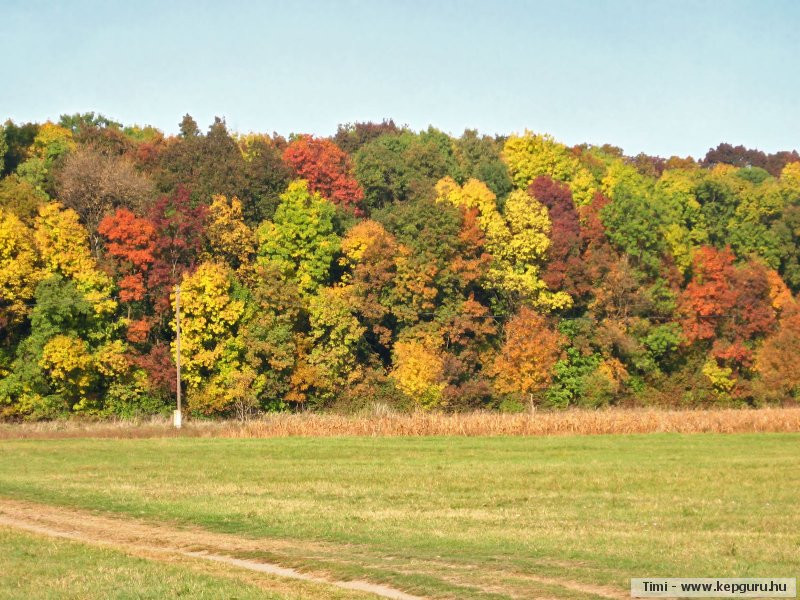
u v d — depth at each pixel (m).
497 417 55.97
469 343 81.25
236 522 25.02
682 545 21.27
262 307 75.81
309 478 33.84
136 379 71.69
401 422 54.91
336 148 100.25
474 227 84.56
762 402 83.12
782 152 145.12
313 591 17.45
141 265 75.19
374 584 18.19
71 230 73.25
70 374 68.38
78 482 33.12
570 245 86.75
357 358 80.81
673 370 85.50
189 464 38.69
